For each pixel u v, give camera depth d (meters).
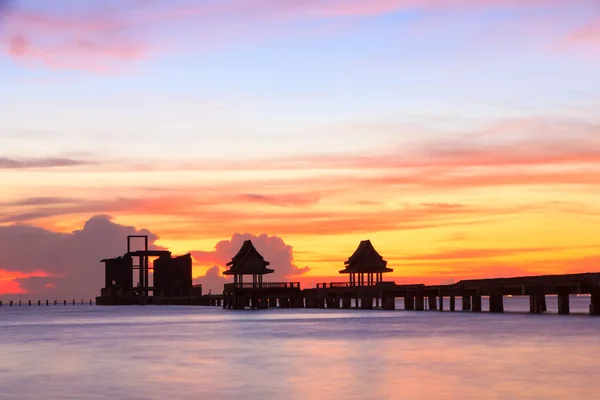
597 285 91.19
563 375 45.62
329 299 169.50
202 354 60.38
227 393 41.31
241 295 167.25
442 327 84.94
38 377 48.34
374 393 40.56
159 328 97.12
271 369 50.38
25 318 151.88
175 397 40.38
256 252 164.12
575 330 75.75
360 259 157.62
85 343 73.25
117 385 44.62
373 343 66.94
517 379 44.31
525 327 80.88
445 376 45.91
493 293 117.38
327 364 52.53
